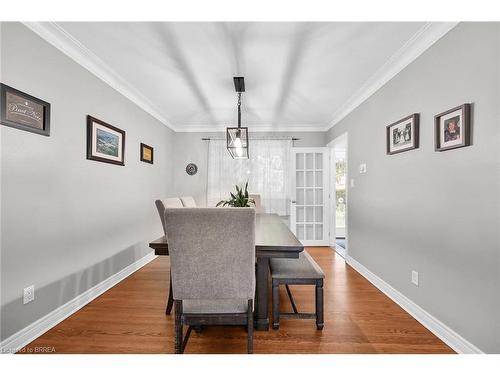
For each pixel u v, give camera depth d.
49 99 2.07
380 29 2.03
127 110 3.35
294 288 2.87
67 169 2.26
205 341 1.86
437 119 1.94
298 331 2.00
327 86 3.18
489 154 1.54
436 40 1.99
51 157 2.09
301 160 5.18
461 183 1.75
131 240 3.46
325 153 5.11
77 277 2.38
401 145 2.45
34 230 1.93
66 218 2.25
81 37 2.17
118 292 2.77
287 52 2.39
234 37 2.16
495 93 1.50
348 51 2.36
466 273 1.71
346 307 2.41
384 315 2.26
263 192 5.14
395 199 2.58
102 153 2.77
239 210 1.42
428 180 2.09
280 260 2.27
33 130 1.90
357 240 3.58
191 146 5.27
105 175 2.85
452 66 1.83
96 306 2.43
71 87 2.32
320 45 2.27
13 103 1.76
